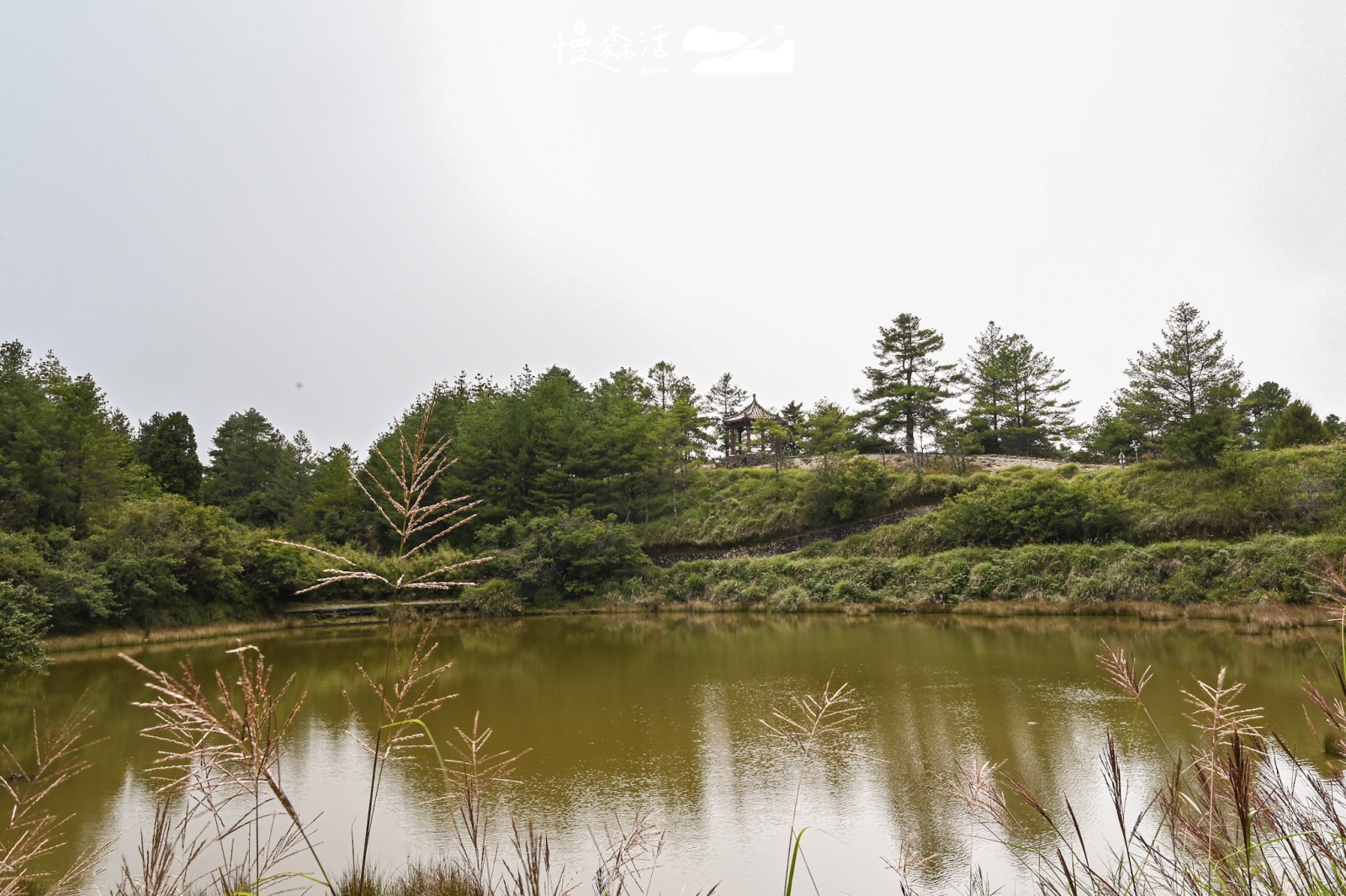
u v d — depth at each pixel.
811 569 32.84
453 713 13.20
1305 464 28.12
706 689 14.92
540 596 36.09
